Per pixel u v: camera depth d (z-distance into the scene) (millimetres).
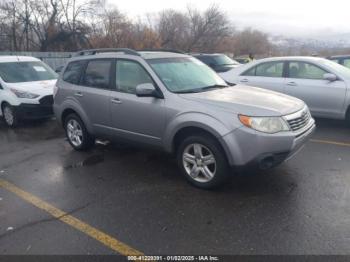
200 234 3381
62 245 3295
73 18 34469
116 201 4164
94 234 3461
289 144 4000
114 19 36719
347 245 3115
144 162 5504
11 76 9102
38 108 8453
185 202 4051
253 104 4156
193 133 4391
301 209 3781
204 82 5172
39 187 4688
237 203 3973
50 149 6496
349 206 3807
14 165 5668
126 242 3307
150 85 4629
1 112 9039
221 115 4062
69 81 6113
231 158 4012
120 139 5395
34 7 33625
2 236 3482
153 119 4715
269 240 3234
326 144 6098
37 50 34344
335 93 6992
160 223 3613
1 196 4445
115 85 5289
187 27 46250
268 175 4723
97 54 5754
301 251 3059
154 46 38594
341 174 4688
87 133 6000
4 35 33125
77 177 4984
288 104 4402
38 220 3783
